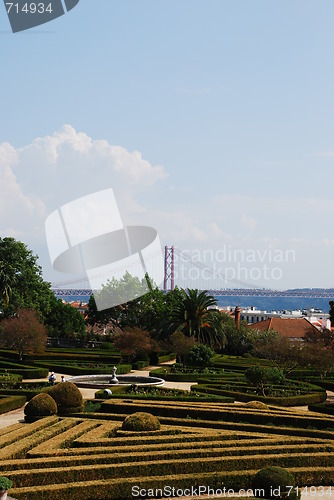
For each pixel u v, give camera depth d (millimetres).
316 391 51188
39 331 69688
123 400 40500
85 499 22062
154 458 25375
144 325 91500
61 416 36000
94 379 58000
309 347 59344
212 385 51719
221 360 75500
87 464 24562
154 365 76750
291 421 34875
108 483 22484
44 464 24016
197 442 27734
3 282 72938
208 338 77438
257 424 34906
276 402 46781
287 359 58344
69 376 61719
